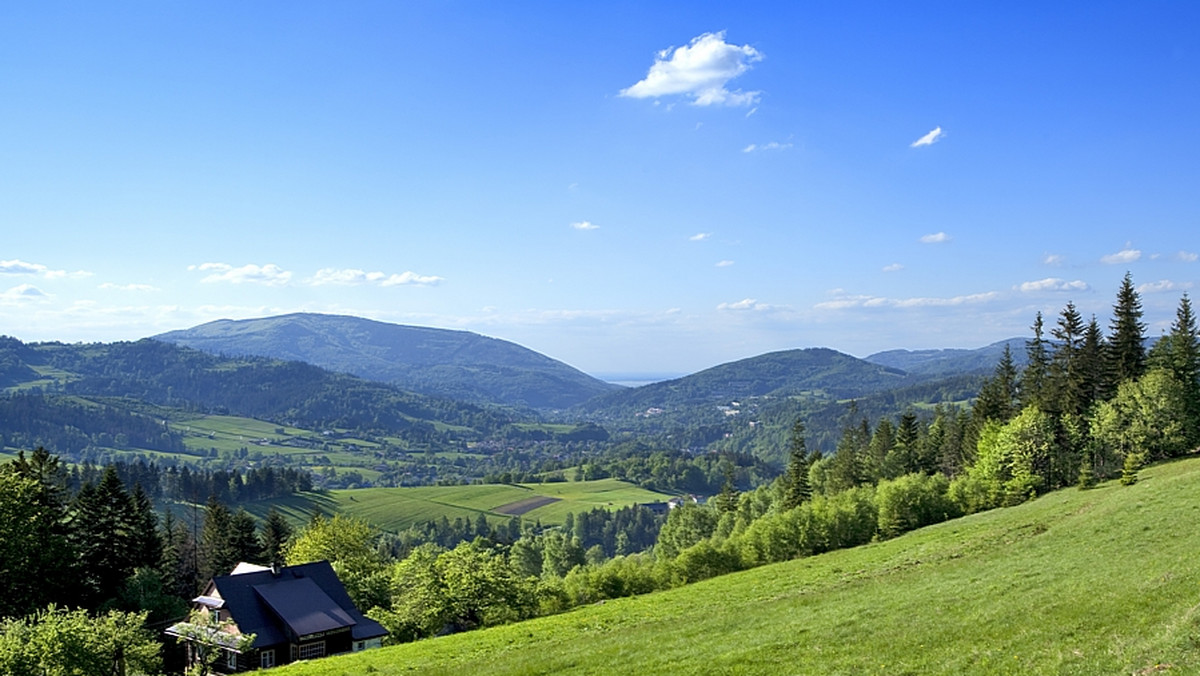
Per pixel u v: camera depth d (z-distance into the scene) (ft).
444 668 130.52
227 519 334.03
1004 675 71.72
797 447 427.33
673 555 463.01
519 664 119.96
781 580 212.23
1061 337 336.90
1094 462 304.30
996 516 258.16
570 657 119.03
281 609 206.08
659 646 117.60
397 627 221.66
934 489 317.42
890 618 108.17
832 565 229.04
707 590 219.82
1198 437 293.84
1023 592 108.78
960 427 422.00
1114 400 303.07
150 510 299.99
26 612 220.43
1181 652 63.93
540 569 493.36
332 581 233.35
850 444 465.47
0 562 218.38
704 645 112.16
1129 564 110.32
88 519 258.37
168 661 225.15
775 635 110.22
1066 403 324.39
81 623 147.74
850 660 87.61
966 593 117.08
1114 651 69.77
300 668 151.64
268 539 356.38
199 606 216.13
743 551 305.94
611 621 173.27
